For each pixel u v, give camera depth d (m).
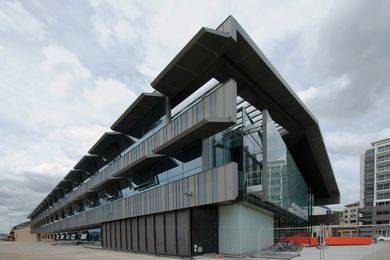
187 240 21.62
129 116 32.50
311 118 33.75
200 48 20.30
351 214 122.31
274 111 30.66
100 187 44.53
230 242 21.03
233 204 21.22
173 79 24.00
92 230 56.75
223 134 23.55
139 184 32.69
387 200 106.88
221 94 19.72
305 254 21.50
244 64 22.91
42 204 98.44
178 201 23.12
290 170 35.50
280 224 37.38
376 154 113.94
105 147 44.19
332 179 52.03
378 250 24.53
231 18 19.66
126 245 32.44
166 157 27.53
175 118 24.44
